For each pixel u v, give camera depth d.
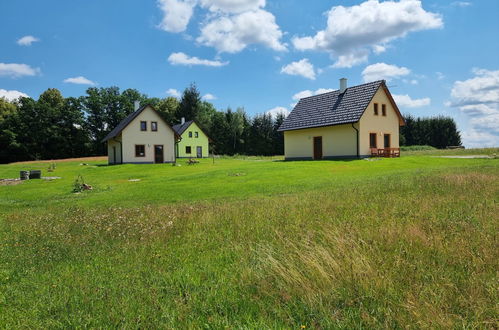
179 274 4.01
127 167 33.44
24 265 4.75
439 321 2.63
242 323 2.86
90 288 3.71
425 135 71.31
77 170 33.34
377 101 30.42
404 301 2.99
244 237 5.62
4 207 12.48
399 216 6.40
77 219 7.94
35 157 65.25
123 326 2.86
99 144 73.31
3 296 3.60
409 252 4.21
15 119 64.88
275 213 7.52
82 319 3.00
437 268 3.70
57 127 68.31
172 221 7.20
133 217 8.02
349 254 4.12
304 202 8.94
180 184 17.36
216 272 4.07
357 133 28.80
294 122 35.62
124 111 77.44
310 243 4.83
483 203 7.00
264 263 4.08
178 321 2.92
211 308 3.12
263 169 22.59
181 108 76.62
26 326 2.94
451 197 8.10
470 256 3.96
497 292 3.04
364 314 2.81
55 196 15.35
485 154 31.84
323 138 32.22
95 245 5.71
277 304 3.13
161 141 43.03
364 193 9.93
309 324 2.78
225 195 13.05
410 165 21.70
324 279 3.49
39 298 3.51
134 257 4.90
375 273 3.50
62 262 4.83
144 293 3.52
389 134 31.69
